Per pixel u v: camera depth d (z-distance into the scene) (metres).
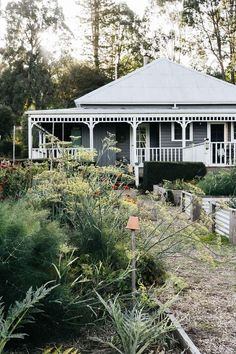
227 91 27.19
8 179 8.44
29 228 3.84
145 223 5.80
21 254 3.76
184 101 26.09
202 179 17.02
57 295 3.92
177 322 4.08
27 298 3.18
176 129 25.06
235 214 9.02
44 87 50.91
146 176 19.69
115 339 3.98
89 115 22.42
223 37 51.19
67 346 4.05
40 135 25.23
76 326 4.15
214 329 4.50
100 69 54.66
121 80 27.19
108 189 6.49
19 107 50.50
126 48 55.75
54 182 6.11
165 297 5.41
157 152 24.56
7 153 37.84
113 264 5.08
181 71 28.12
